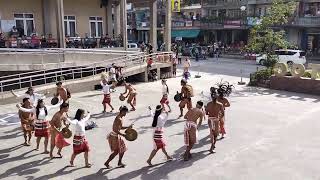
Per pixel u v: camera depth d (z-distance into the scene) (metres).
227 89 20.19
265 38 24.14
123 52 26.20
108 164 10.16
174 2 42.09
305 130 13.86
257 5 48.41
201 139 12.73
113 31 34.44
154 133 10.31
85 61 23.86
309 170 10.12
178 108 17.42
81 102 18.52
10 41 24.31
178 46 48.53
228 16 50.81
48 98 19.05
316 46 44.50
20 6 27.61
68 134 10.72
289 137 13.01
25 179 9.47
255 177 9.67
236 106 18.03
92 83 22.02
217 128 11.41
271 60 24.12
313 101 19.30
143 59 27.69
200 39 55.75
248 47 25.45
